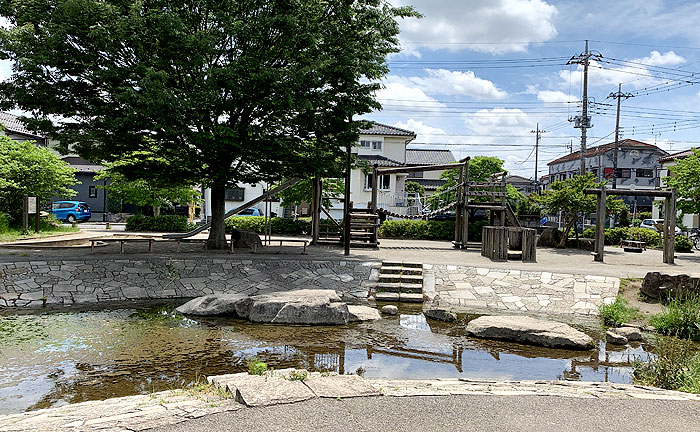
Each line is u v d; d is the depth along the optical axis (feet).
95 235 66.28
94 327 27.09
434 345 25.43
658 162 136.15
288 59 43.29
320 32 43.32
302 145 48.98
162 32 37.14
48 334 25.38
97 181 117.19
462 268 42.29
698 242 86.33
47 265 37.17
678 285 33.40
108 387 18.11
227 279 38.88
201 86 39.83
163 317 29.86
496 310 33.91
